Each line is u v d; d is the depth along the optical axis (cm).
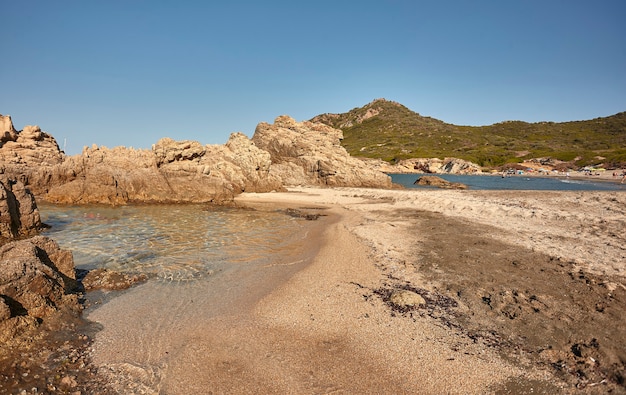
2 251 995
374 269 1360
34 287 887
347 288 1168
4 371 671
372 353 781
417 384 679
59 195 3144
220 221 2492
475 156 14062
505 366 732
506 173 11125
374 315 967
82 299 1044
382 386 673
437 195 4003
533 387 667
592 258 1431
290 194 4572
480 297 1073
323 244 1786
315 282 1227
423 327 900
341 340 837
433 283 1199
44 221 2284
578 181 7844
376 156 15012
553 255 1484
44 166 3459
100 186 3228
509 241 1738
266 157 5141
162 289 1149
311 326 905
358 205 3472
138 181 3416
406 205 3359
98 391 640
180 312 978
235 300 1069
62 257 1125
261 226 2330
